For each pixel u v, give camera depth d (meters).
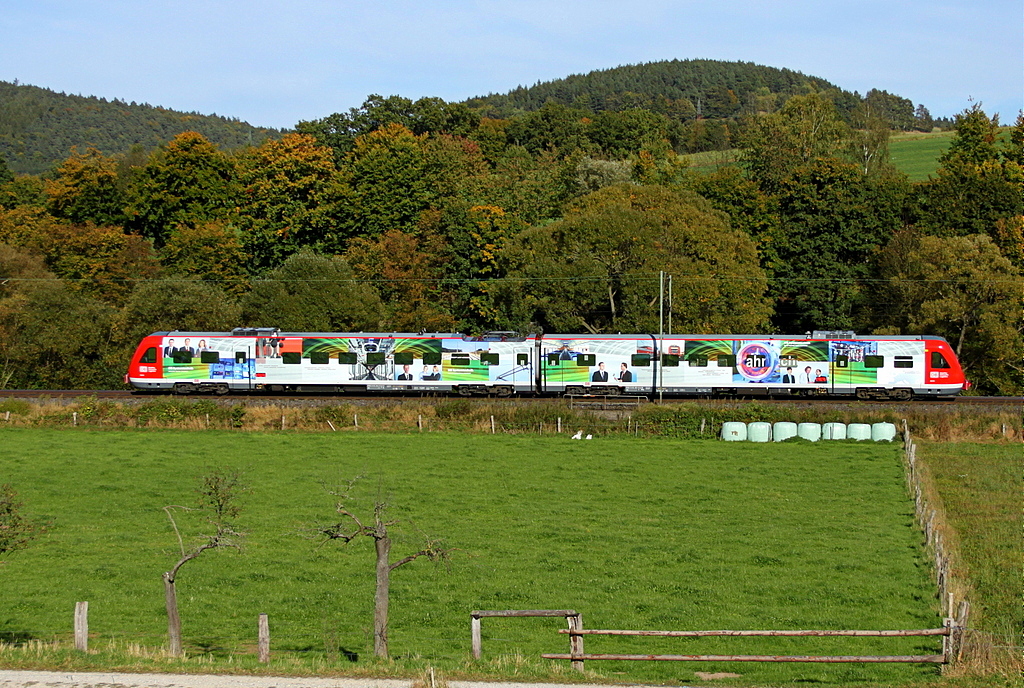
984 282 79.81
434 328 90.50
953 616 29.73
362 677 24.08
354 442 59.69
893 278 89.81
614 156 166.50
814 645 29.72
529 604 33.44
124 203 124.38
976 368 82.12
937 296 82.50
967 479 50.69
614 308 87.50
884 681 25.98
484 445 59.19
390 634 30.36
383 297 98.12
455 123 171.62
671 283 83.44
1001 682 24.28
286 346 70.62
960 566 35.97
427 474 52.22
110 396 69.62
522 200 117.62
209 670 24.42
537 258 88.50
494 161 161.62
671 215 92.50
